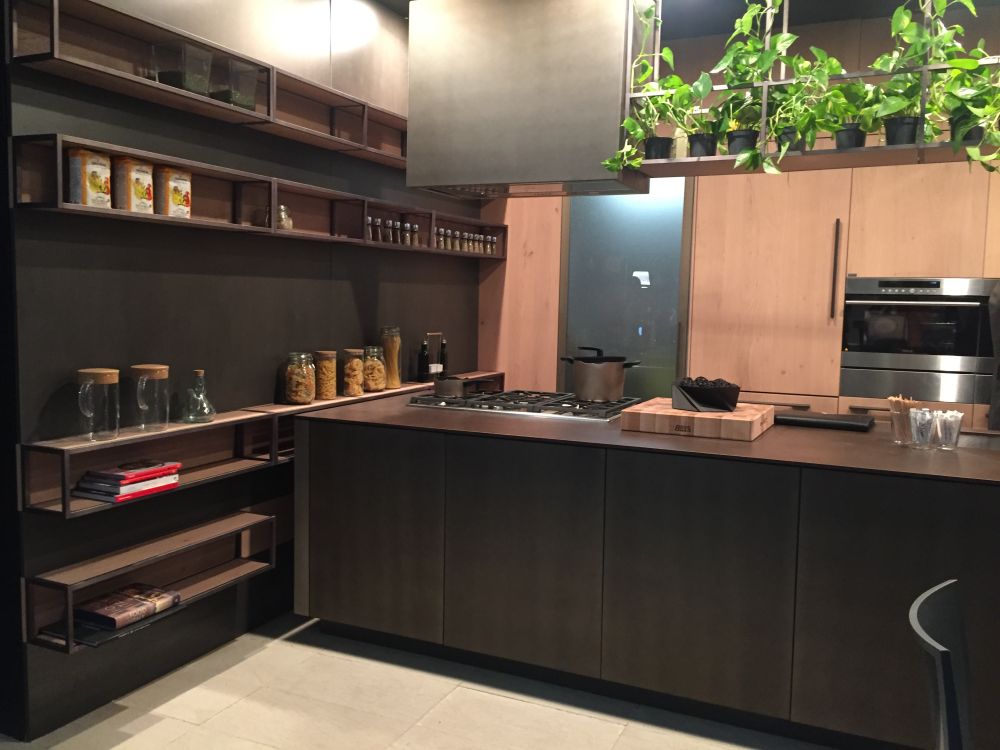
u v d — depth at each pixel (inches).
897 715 95.2
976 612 91.3
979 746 92.2
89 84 100.6
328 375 142.3
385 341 160.1
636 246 186.2
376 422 121.3
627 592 107.3
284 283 137.3
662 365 185.9
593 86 118.6
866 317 167.3
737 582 101.5
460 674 119.0
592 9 118.1
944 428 105.2
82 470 103.6
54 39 88.9
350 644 128.8
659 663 106.4
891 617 94.7
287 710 107.8
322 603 127.7
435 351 181.6
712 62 176.9
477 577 116.1
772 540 99.3
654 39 121.6
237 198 125.0
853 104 105.7
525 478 111.9
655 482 104.7
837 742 101.4
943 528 91.7
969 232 158.6
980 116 96.8
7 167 92.6
